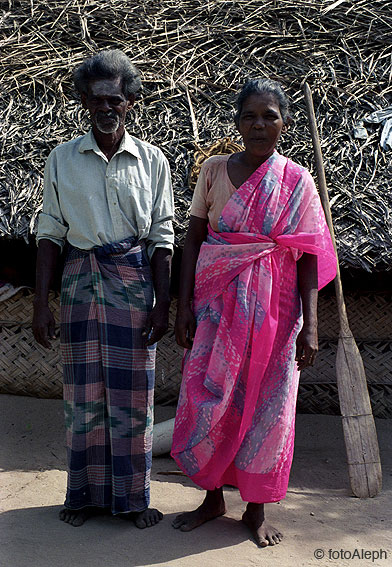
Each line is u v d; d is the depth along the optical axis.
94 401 2.70
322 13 4.89
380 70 4.51
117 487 2.72
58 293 4.06
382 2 5.03
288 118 2.67
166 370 4.05
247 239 2.59
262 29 4.82
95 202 2.64
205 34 4.79
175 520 2.77
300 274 2.72
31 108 4.26
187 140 4.02
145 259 2.76
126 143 2.67
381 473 3.14
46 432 3.76
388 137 4.01
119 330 2.67
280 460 2.62
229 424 2.65
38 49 4.71
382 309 3.95
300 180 2.63
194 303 2.73
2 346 4.14
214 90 4.42
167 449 3.50
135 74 2.65
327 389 4.00
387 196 3.66
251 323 2.58
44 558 2.49
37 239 2.74
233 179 2.65
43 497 3.01
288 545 2.64
